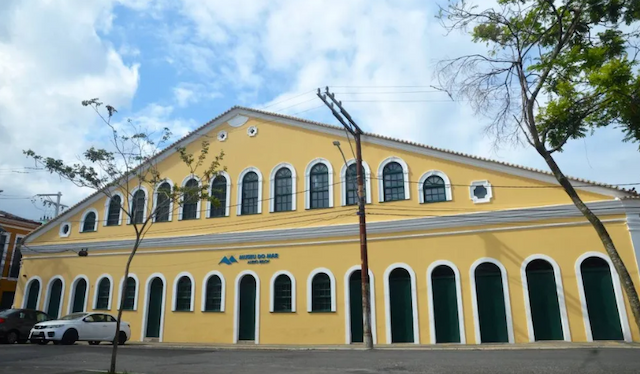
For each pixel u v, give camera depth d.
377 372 10.28
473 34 12.67
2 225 35.41
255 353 15.39
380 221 19.88
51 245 27.08
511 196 18.44
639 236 16.45
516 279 17.55
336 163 21.62
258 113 24.16
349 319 19.39
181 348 17.98
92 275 25.53
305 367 11.37
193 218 23.95
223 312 21.75
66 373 10.60
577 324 16.50
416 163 20.14
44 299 26.36
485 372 9.98
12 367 11.74
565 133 12.14
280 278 21.17
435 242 18.91
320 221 21.12
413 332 18.34
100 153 13.01
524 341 16.91
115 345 10.77
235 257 22.22
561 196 17.75
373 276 19.45
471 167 19.25
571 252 17.11
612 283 16.45
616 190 17.11
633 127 11.70
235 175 23.67
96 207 26.84
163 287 23.41
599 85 11.14
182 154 15.93
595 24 12.02
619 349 13.86
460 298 18.02
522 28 12.36
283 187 22.56
